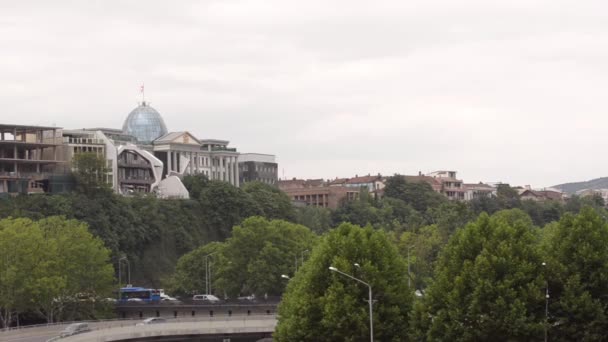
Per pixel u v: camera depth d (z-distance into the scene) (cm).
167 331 17375
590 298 11388
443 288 12031
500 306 11412
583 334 11406
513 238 12069
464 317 11606
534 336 11406
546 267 11856
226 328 17675
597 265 11706
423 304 12106
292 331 12688
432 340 11750
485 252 11850
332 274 12719
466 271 11812
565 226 12169
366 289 12525
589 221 11988
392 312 12450
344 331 12312
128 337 16900
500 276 11744
